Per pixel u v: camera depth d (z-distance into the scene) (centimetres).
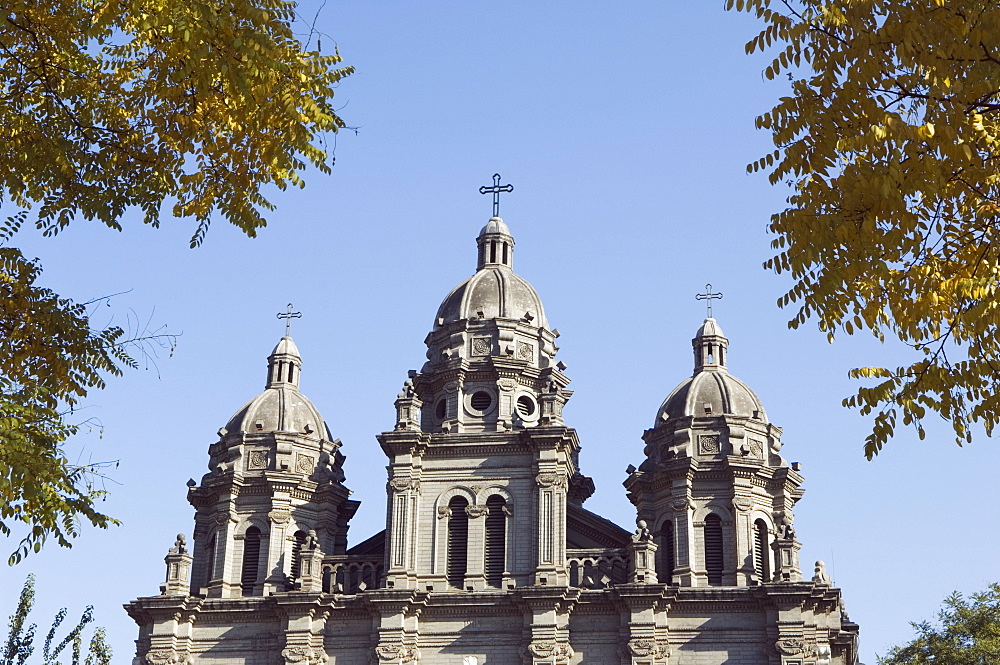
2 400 2200
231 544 6372
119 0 2159
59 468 2223
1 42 2264
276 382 6900
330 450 6700
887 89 1931
